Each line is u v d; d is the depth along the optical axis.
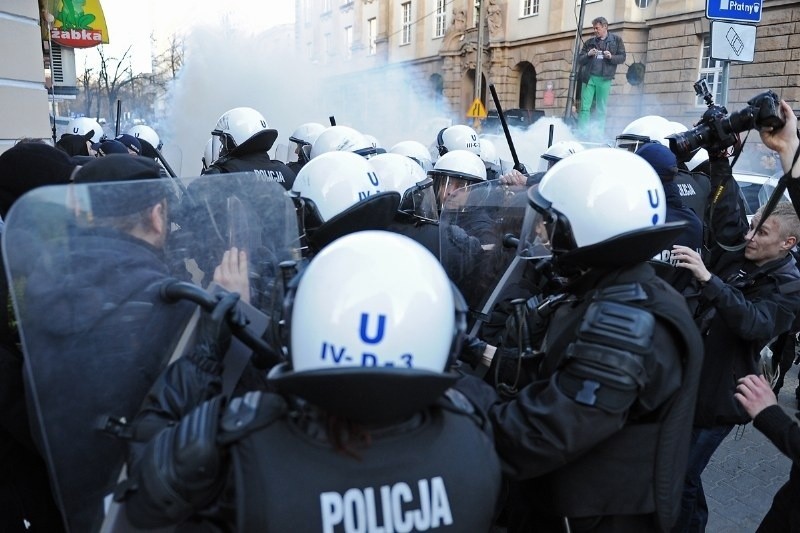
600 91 14.30
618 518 1.47
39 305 1.17
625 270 1.48
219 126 4.27
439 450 1.09
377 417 1.01
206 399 1.26
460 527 1.08
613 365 1.30
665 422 1.42
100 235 1.26
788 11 13.77
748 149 10.23
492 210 2.46
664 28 17.20
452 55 26.56
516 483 1.79
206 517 1.12
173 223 1.43
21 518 1.73
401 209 2.81
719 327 2.33
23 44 5.15
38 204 1.17
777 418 1.74
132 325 1.31
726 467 3.57
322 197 2.10
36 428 1.28
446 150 5.59
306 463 1.03
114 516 1.19
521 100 24.53
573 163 1.57
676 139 2.42
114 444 1.29
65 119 11.73
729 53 4.93
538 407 1.35
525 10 23.20
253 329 1.53
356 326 1.03
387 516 1.04
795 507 1.82
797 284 2.36
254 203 1.59
